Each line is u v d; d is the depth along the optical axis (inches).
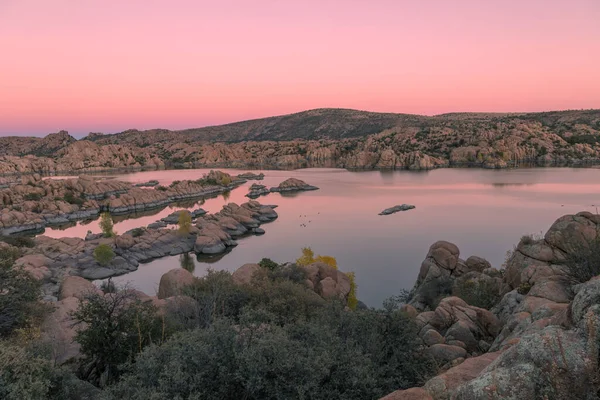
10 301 706.8
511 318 564.4
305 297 879.1
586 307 244.5
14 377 373.4
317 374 340.2
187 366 337.7
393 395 268.7
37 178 6496.1
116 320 626.8
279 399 322.0
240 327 398.6
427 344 667.4
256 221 4067.4
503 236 3312.0
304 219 4404.5
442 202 5093.5
